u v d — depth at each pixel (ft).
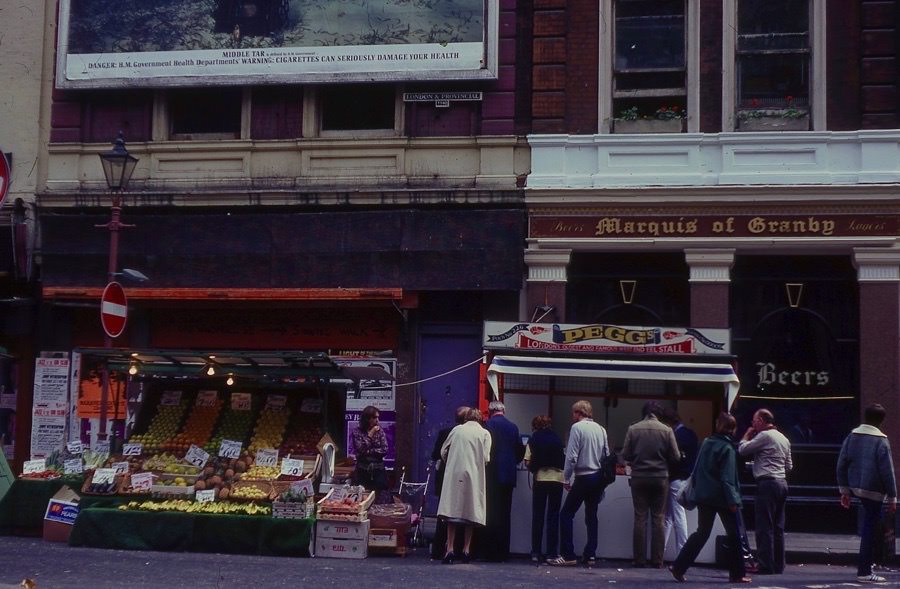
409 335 50.21
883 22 48.01
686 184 47.98
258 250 50.62
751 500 47.11
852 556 40.29
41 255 52.19
